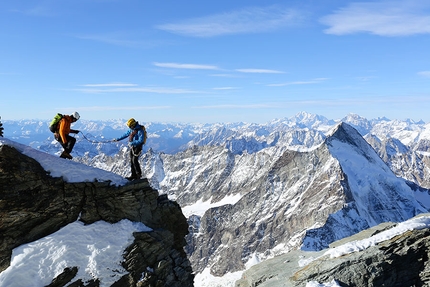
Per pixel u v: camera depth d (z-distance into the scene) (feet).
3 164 60.70
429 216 95.14
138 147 77.56
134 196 71.67
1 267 56.70
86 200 66.90
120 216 69.00
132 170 78.64
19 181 61.57
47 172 65.31
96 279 59.47
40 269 57.11
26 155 64.59
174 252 73.26
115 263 62.13
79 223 64.69
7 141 63.36
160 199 79.92
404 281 81.97
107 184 69.82
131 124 77.71
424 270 82.38
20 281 55.26
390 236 87.61
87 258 60.70
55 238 60.95
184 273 73.15
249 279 107.24
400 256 82.64
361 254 83.97
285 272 98.73
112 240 64.59
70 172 67.51
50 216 62.80
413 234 85.76
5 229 58.70
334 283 79.61
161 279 66.74
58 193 64.64
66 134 72.33
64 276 57.52
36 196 62.49
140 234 67.15
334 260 85.71
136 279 62.59
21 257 57.47
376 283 80.23
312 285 80.02
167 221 77.71
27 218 60.64
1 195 59.36
